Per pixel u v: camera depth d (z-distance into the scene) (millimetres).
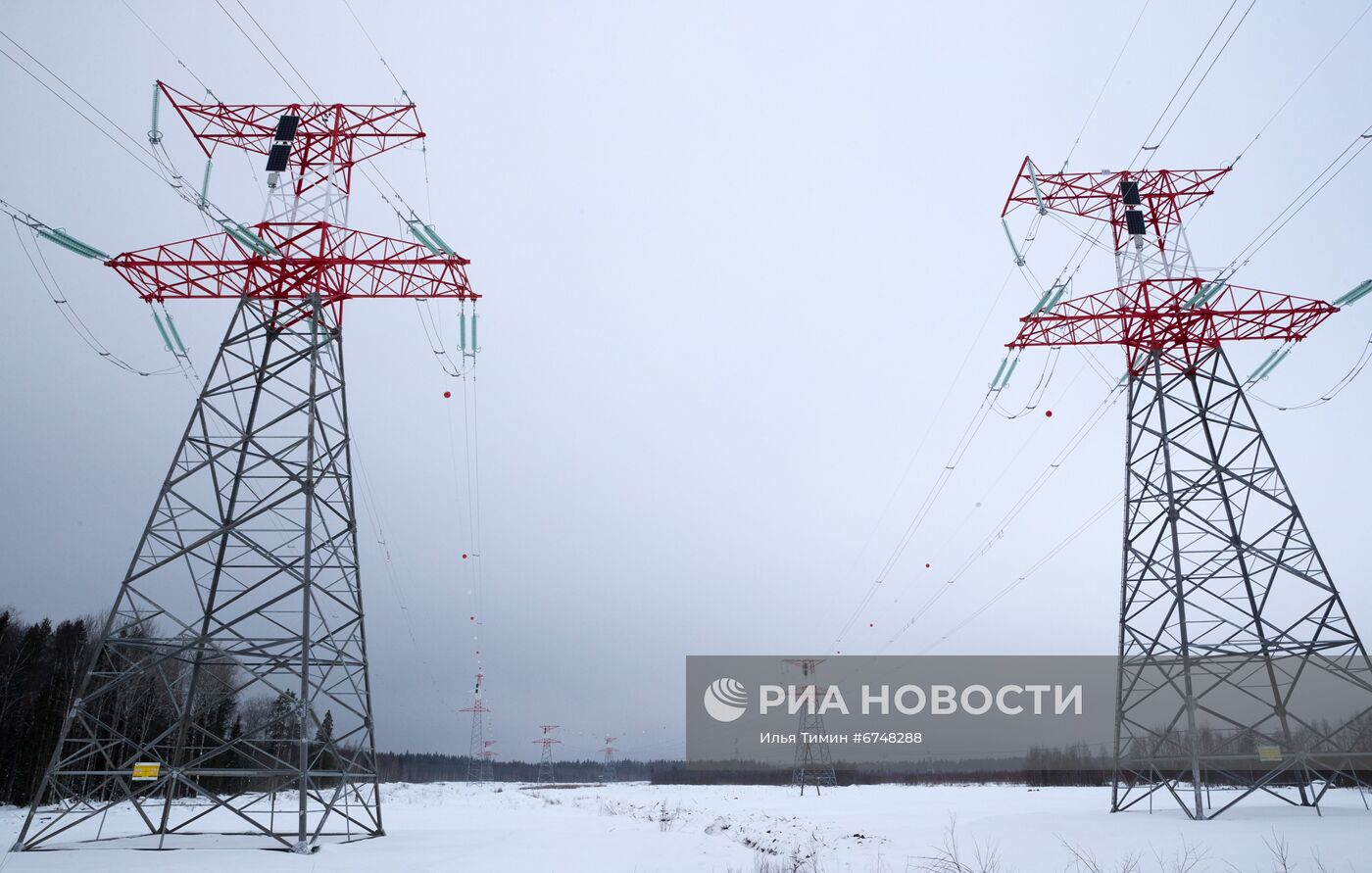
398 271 27328
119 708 51469
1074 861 20109
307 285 26656
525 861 20500
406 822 33438
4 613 63094
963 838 25562
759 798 61906
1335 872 17062
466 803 51844
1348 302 29078
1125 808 30188
